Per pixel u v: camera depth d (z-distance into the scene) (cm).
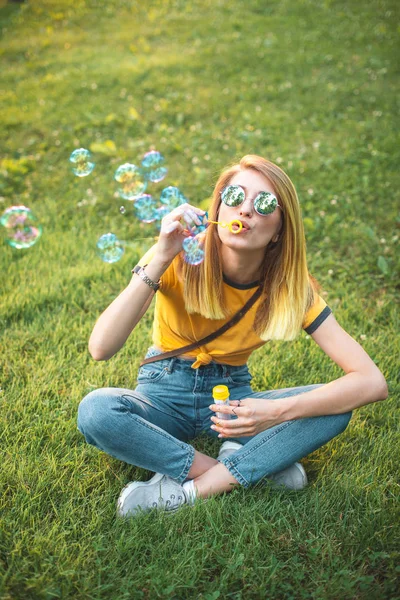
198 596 150
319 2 921
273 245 179
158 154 229
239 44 744
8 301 281
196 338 188
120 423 170
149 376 193
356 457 201
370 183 418
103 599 148
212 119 532
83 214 380
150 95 586
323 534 169
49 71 676
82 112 543
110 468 192
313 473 198
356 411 224
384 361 251
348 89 604
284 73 652
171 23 852
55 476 186
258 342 189
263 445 180
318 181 415
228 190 163
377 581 157
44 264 318
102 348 173
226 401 176
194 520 171
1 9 970
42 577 150
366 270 322
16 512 171
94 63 693
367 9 884
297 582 154
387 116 540
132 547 162
